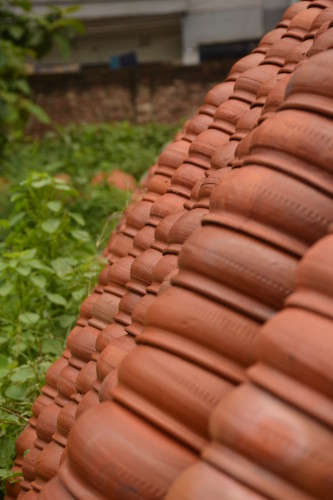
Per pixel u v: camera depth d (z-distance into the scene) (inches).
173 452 50.6
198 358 50.8
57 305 151.7
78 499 52.2
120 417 52.1
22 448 92.4
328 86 52.2
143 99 715.4
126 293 80.7
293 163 51.8
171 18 911.7
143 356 52.5
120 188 271.7
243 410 44.6
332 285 45.3
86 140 510.6
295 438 43.2
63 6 891.4
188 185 87.1
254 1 880.9
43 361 127.7
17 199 168.2
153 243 79.7
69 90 716.0
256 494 43.4
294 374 44.4
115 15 908.0
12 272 144.5
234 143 78.9
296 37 89.4
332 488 42.6
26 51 410.9
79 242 166.1
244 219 52.1
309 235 50.8
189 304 51.9
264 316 50.4
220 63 708.0
